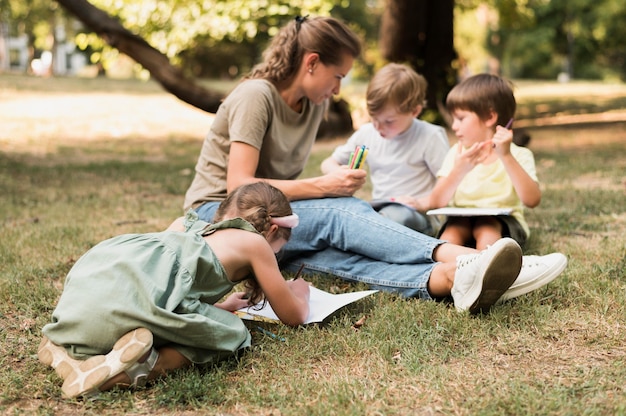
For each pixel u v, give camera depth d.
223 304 2.60
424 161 3.68
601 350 2.26
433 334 2.37
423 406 1.92
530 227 4.12
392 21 10.84
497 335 2.38
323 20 3.01
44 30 36.62
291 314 2.45
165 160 8.47
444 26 10.81
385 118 3.47
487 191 3.44
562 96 21.17
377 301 2.77
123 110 14.58
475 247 3.49
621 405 1.83
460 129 3.48
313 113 3.29
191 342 2.12
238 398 1.99
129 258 2.16
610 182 5.90
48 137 10.56
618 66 44.38
